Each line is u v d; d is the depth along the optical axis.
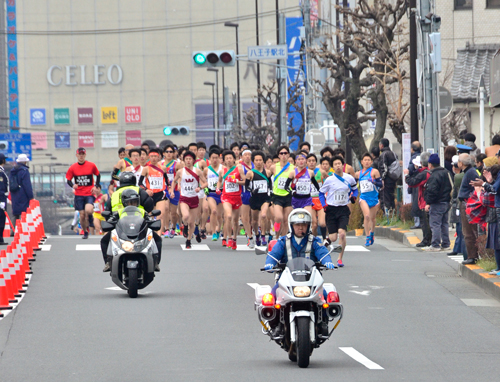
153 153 78.12
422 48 81.88
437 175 72.12
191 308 45.38
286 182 68.25
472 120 136.88
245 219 75.62
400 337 37.78
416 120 90.44
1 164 80.69
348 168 74.94
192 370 31.12
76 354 34.22
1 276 45.88
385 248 76.06
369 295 49.72
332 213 61.44
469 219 53.84
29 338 37.72
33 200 87.31
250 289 52.19
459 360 33.00
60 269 62.72
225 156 75.44
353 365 32.06
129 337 37.78
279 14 164.38
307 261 32.59
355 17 121.44
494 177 52.41
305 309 31.88
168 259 68.25
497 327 40.16
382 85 119.75
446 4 152.88
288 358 33.31
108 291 51.94
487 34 152.00
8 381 29.69
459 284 53.88
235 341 36.88
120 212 49.84
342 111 139.75
